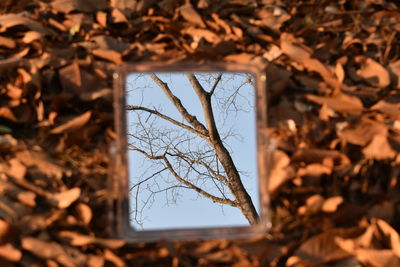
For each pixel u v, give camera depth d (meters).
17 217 1.52
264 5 2.02
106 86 1.74
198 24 1.93
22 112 1.71
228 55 1.84
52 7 1.95
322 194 1.62
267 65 1.79
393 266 1.48
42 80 1.75
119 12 1.93
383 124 1.73
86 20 1.92
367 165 1.66
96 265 1.46
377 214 1.59
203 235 1.54
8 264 1.44
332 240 1.54
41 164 1.62
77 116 1.71
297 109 1.75
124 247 1.52
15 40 1.84
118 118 1.56
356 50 1.91
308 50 1.84
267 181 1.57
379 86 1.82
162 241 1.50
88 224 1.55
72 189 1.57
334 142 1.69
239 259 1.50
